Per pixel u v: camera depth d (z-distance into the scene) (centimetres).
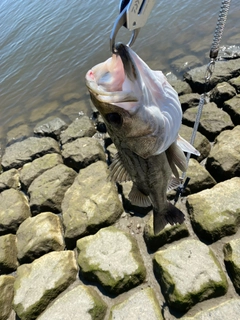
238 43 262
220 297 106
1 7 572
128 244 126
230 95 182
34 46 388
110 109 58
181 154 70
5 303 129
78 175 166
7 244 147
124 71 56
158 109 61
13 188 185
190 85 212
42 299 121
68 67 328
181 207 136
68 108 263
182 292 106
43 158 188
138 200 85
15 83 331
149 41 313
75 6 460
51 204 158
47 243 140
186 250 118
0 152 248
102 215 140
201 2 351
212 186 140
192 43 289
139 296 112
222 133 159
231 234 120
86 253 128
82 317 112
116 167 74
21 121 273
